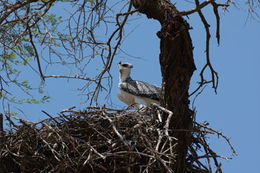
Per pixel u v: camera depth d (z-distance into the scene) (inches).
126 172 467.2
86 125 499.2
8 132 493.4
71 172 457.7
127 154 459.5
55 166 464.1
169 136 447.5
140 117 501.0
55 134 479.2
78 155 468.8
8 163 477.7
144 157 469.7
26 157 464.4
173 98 477.1
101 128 490.6
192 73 477.4
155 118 495.2
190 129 482.0
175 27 471.8
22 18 459.2
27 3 453.4
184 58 471.2
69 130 491.5
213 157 496.4
